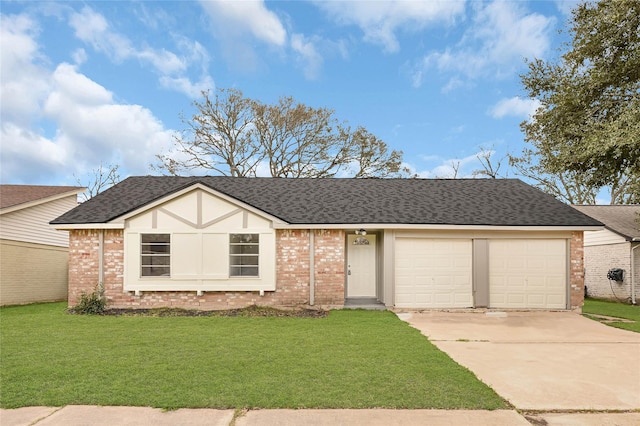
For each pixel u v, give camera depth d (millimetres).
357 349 7219
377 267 13875
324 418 4246
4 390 4977
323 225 12211
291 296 12273
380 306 12430
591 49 15617
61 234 17547
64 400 4656
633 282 16547
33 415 4281
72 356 6602
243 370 5848
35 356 6586
